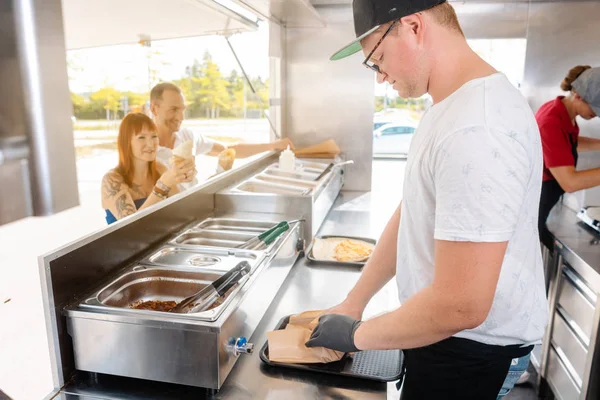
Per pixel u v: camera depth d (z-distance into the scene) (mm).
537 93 3184
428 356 1070
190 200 1898
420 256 993
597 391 1938
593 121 3014
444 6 908
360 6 927
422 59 918
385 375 1102
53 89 300
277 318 1397
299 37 3254
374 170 4566
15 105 286
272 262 1468
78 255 1165
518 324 981
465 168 788
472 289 794
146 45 2514
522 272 955
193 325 1021
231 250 1535
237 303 1138
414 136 1023
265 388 1082
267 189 2338
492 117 805
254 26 2586
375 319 991
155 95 2564
